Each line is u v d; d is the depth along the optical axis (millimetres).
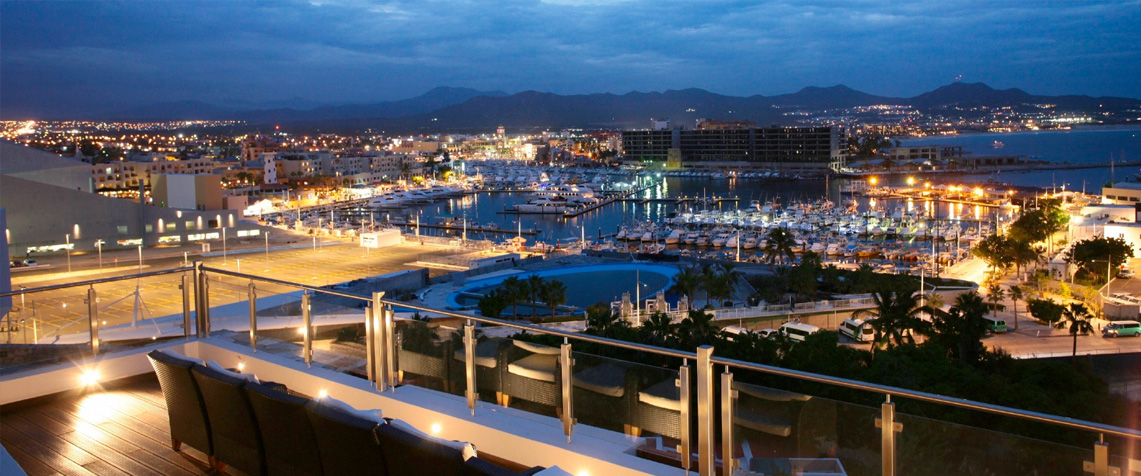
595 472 6676
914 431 5328
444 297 67875
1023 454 4984
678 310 63156
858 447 5559
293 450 6410
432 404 7945
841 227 132000
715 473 6242
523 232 144125
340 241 105250
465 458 5070
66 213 90688
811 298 71625
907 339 52500
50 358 9383
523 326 7293
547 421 7293
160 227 98312
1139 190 116312
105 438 8172
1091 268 73875
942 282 72062
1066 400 33562
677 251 114625
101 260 84188
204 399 7215
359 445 5703
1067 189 191375
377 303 8422
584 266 83250
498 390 7609
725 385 6047
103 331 10016
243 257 89625
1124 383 45531
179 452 7777
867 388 5410
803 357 33562
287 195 188500
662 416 6531
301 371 9195
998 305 62250
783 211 156875
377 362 8445
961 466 5184
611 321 40688
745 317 59500
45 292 9781
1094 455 4738
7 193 86125
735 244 119500
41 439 8164
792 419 5793
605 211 176000
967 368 35750
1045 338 55500
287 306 9469
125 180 182375
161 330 10508
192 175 114562
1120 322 55500
